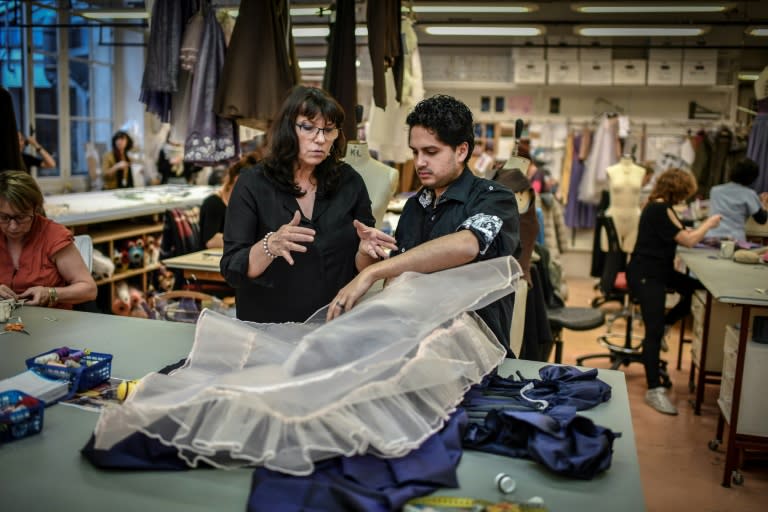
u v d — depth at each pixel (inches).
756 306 136.9
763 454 152.1
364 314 67.2
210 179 352.5
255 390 58.0
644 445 160.2
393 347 63.3
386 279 81.5
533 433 62.0
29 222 114.7
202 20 139.9
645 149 369.1
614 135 355.9
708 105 368.8
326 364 63.0
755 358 136.8
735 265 182.7
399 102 170.6
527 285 135.4
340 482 54.2
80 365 77.7
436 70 377.1
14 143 163.3
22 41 300.2
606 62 358.0
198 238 211.5
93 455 59.7
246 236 85.9
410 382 61.8
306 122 84.6
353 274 93.0
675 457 153.9
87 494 55.3
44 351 89.3
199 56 139.2
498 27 283.9
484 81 374.0
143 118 370.6
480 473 59.4
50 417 69.3
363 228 79.0
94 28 348.5
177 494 55.5
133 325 101.4
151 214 261.7
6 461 60.4
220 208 190.5
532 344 143.5
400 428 58.9
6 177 111.9
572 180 368.5
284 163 86.8
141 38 363.9
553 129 372.5
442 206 82.4
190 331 99.1
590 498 55.9
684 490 138.2
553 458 58.9
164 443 58.8
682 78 354.0
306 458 55.2
